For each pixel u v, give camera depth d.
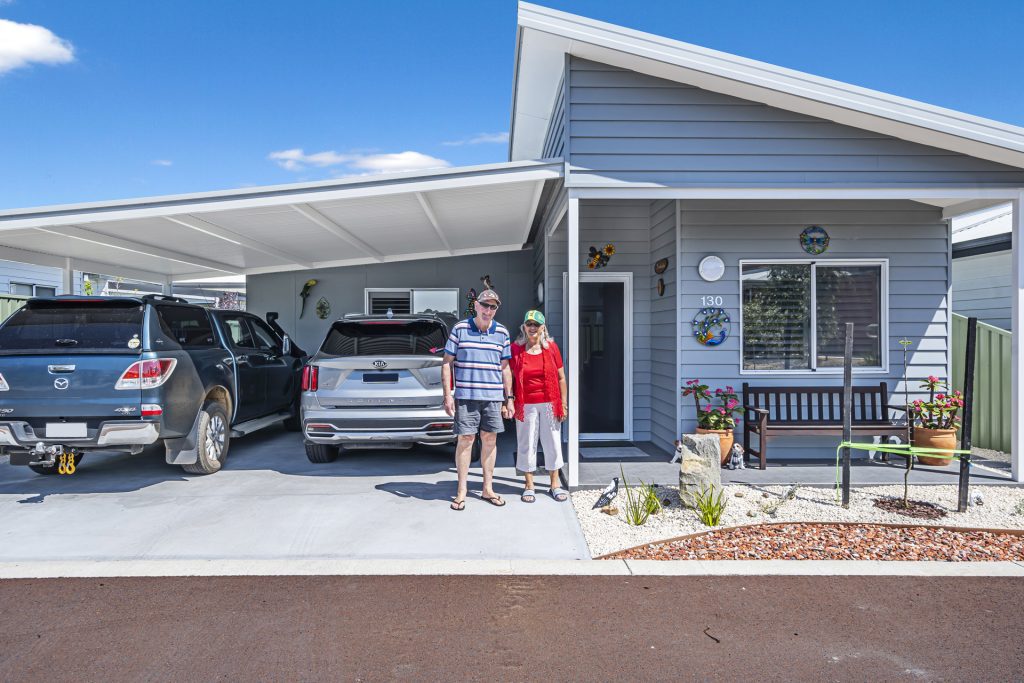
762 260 7.21
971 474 6.42
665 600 3.62
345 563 4.14
